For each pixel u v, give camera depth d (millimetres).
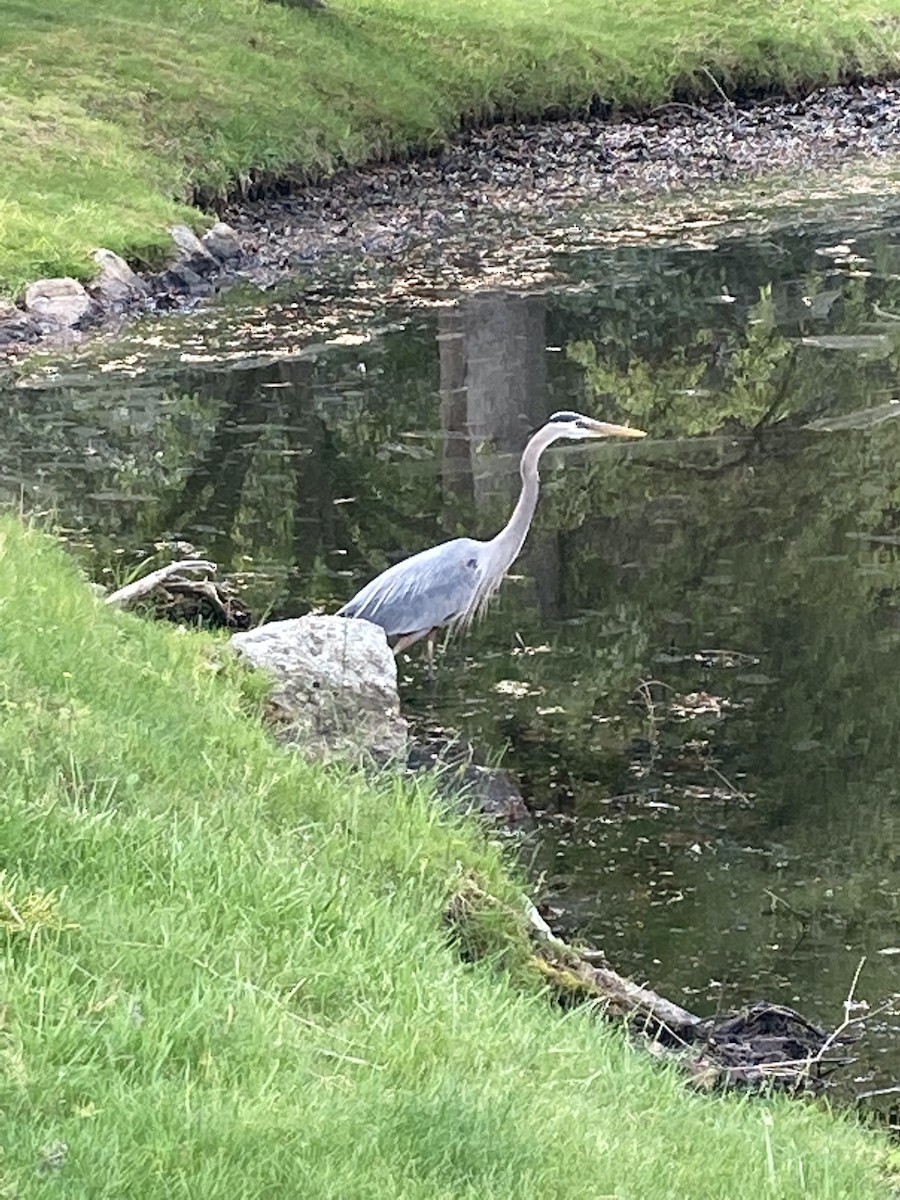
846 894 5246
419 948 4078
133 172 11523
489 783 5672
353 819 4578
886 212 12398
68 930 3520
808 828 5543
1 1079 2984
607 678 6367
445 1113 3211
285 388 9117
